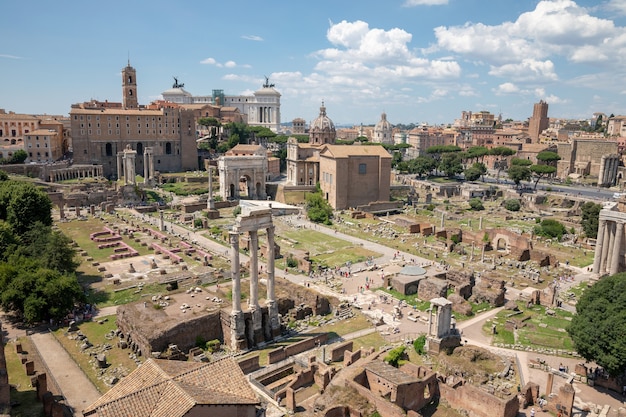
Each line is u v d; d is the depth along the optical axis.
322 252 114.38
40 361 57.97
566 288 90.00
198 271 91.31
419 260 107.81
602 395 52.38
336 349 59.91
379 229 137.00
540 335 68.69
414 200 188.00
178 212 158.38
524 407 49.81
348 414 45.56
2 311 72.56
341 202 166.50
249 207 66.25
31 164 189.50
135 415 30.88
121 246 111.75
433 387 51.25
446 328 63.72
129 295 81.00
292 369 57.38
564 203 177.88
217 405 32.06
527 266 102.75
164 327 60.59
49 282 68.31
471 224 148.00
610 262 89.75
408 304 81.62
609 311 53.25
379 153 171.12
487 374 56.41
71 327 67.12
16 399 48.19
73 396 50.28
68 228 129.88
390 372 50.25
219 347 63.22
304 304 77.12
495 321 74.25
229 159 174.25
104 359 57.06
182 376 34.62
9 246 82.25
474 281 88.56
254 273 63.44
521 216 162.00
